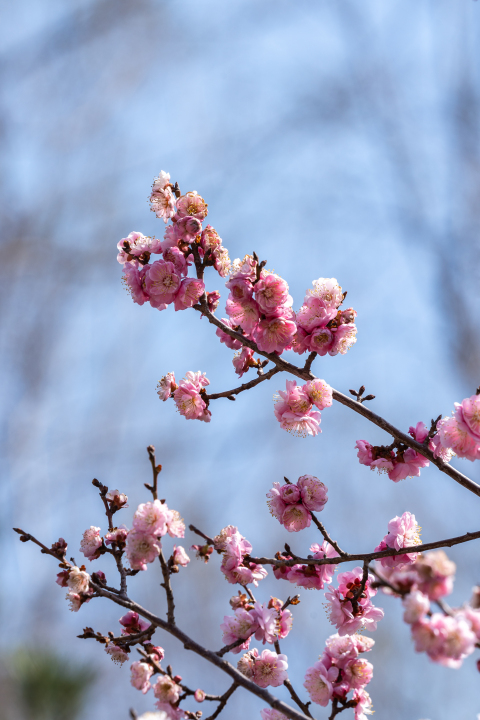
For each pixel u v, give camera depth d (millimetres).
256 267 1561
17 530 1550
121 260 1613
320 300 1574
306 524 1575
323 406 1577
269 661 1557
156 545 1516
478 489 1556
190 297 1579
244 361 1602
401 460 1585
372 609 1565
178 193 1603
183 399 1598
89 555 1555
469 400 1545
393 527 1569
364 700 1546
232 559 1567
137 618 1576
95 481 1574
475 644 1448
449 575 1438
